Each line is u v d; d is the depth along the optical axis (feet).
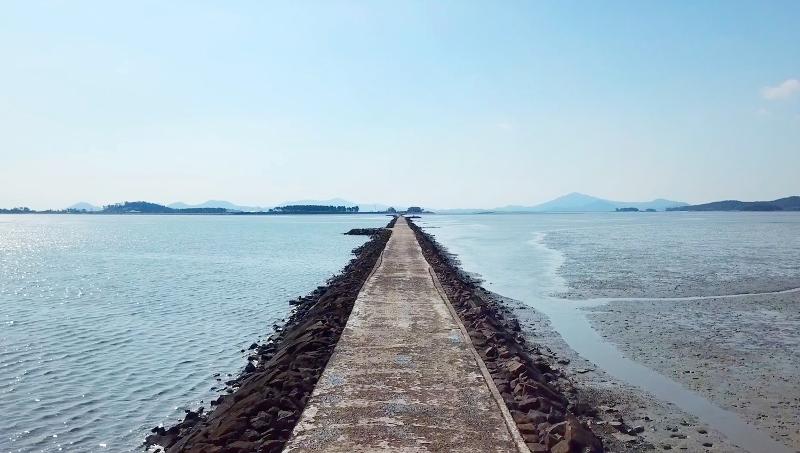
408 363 31.76
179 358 48.03
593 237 216.13
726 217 591.37
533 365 38.22
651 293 77.20
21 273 110.52
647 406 34.06
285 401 27.04
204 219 646.74
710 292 77.46
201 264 127.34
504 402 26.25
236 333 57.77
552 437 23.62
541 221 466.29
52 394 38.60
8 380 41.34
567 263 118.11
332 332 42.47
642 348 48.16
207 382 41.88
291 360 35.81
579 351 47.47
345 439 21.72
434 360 32.40
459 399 26.20
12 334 55.93
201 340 54.49
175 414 35.60
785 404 34.45
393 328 40.57
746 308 65.87
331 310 53.16
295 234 261.44
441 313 46.21
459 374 29.89
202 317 65.77
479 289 81.92
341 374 29.71
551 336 53.01
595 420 31.42
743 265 110.32
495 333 42.06
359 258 117.50
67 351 49.55
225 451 22.58
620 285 84.79
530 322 59.47
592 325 57.62
